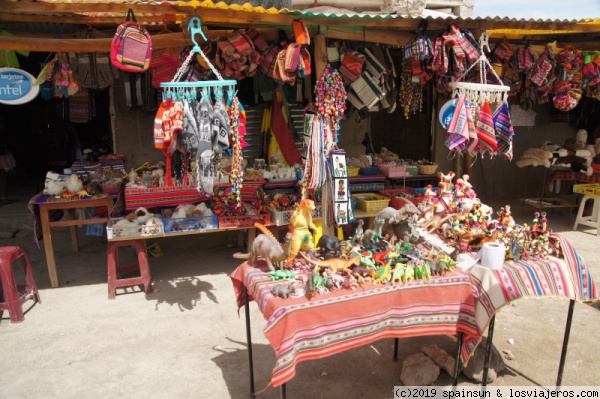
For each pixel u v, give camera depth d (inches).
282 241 218.1
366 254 116.5
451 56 185.6
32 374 138.1
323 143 184.4
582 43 240.7
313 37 187.5
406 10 252.7
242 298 128.6
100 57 210.4
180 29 202.1
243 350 151.7
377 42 197.2
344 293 105.6
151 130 269.3
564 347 128.0
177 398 127.3
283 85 243.0
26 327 166.1
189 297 190.9
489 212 140.3
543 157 299.4
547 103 339.9
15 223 277.7
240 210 206.2
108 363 143.9
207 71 181.2
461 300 116.2
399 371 140.2
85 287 201.2
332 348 103.7
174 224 193.2
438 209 146.9
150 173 225.5
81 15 189.9
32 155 387.9
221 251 246.5
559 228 286.4
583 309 181.5
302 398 127.2
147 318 173.0
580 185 283.3
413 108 215.5
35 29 208.8
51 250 198.4
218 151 144.3
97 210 216.8
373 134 363.3
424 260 117.1
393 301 109.3
